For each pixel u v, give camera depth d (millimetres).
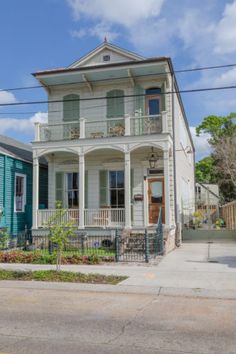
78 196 19750
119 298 8508
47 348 5137
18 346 5219
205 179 49062
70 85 20031
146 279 10445
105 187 19375
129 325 6305
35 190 18609
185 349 5129
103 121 18438
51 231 12047
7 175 19812
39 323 6422
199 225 25172
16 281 10477
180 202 21219
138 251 15836
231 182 35500
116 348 5148
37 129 18906
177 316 6914
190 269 11992
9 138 25891
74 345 5266
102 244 17359
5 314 7066
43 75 19016
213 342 5426
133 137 17531
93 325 6301
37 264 13477
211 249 17594
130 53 19031
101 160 19594
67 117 19984
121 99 19406
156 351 5039
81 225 17719
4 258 14133
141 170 18969
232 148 34062
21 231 19906
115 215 18641
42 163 22641
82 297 8633
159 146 17250
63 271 11469
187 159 27656
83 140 18109
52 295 8875
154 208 18672
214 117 41250
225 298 8453
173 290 9148
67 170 20094
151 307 7629
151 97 19031
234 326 6258
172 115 18750
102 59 19656
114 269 12094
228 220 26156
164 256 15008
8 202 19766
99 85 19781
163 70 18312
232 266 12516
